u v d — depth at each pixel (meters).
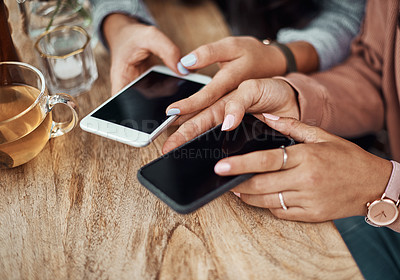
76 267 0.53
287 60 0.86
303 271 0.52
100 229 0.58
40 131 0.63
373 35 0.93
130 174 0.66
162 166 0.58
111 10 0.94
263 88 0.68
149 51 0.83
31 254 0.55
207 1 1.11
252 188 0.58
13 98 0.66
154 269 0.53
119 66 0.85
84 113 0.78
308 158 0.58
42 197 0.62
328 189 0.58
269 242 0.55
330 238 0.56
